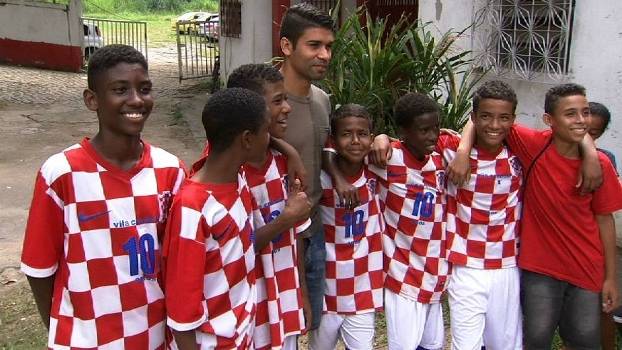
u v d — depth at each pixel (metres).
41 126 9.49
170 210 1.90
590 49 4.25
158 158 1.98
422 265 2.59
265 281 2.22
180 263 1.84
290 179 2.20
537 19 4.65
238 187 2.00
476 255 2.58
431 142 2.47
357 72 4.16
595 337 2.55
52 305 1.89
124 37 18.30
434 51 4.55
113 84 1.81
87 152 1.85
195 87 13.27
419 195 2.55
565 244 2.50
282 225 2.12
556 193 2.47
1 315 3.72
